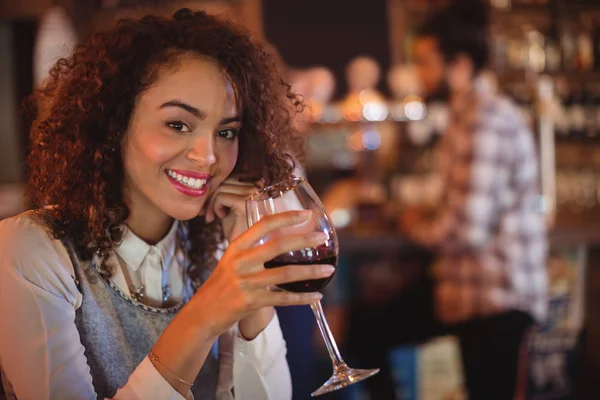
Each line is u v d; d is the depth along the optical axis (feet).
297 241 2.79
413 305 10.12
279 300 2.83
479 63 9.54
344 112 13.26
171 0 13.14
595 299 11.11
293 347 5.65
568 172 14.28
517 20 14.19
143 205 3.73
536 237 8.79
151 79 3.42
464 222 8.52
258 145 3.95
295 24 14.92
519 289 8.68
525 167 8.66
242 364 3.80
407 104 13.38
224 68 3.51
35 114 4.05
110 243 3.57
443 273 9.05
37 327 3.21
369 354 10.09
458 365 10.56
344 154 13.99
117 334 3.55
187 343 2.96
